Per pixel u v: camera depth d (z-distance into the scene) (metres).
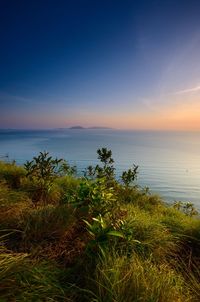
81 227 4.83
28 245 4.04
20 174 8.27
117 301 2.94
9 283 2.87
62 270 3.53
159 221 5.97
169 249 4.71
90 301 3.03
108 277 3.29
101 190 5.43
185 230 5.61
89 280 3.35
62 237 4.43
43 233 4.41
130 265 3.47
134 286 3.12
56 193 6.96
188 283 3.86
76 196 5.54
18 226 4.46
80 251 4.11
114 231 3.97
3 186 6.51
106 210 5.15
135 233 4.79
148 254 4.28
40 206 5.70
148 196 9.88
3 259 3.22
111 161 8.93
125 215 5.33
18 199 5.77
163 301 3.06
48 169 6.85
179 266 4.32
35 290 2.94
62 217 4.77
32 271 3.18
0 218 4.55
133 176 9.27
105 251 3.76
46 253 3.95
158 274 3.52
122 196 8.61
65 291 3.15
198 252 4.95
